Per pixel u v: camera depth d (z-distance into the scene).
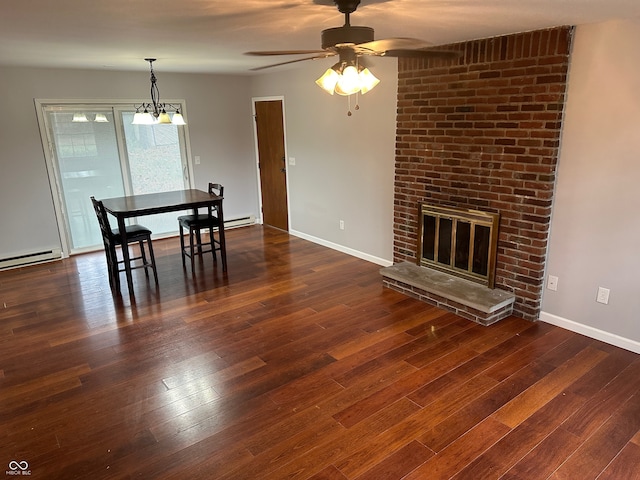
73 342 3.49
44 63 4.77
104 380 2.98
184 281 4.78
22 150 5.22
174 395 2.81
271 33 3.16
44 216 5.49
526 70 3.32
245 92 6.79
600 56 2.99
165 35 3.21
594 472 2.15
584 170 3.21
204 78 6.39
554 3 2.36
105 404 2.73
